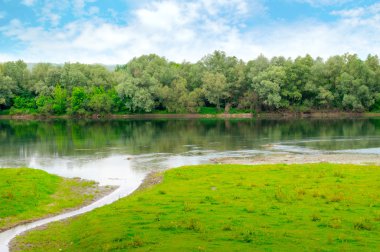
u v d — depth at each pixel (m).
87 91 186.38
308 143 84.00
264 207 30.00
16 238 27.50
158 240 22.94
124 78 183.88
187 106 177.62
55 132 114.50
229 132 108.62
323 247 20.73
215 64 199.62
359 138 90.88
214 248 21.05
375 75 174.62
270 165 51.97
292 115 175.12
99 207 34.19
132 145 85.06
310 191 34.84
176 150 76.94
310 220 26.08
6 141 94.12
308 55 196.38
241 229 24.20
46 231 28.67
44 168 60.00
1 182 43.03
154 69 193.25
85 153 74.81
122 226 26.48
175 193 36.69
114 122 151.00
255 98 176.62
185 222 26.28
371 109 179.12
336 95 176.12
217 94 177.75
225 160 64.25
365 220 25.41
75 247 24.08
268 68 182.25
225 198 33.56
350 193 33.75
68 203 37.53
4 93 188.38
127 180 49.72
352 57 193.62
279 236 22.73
